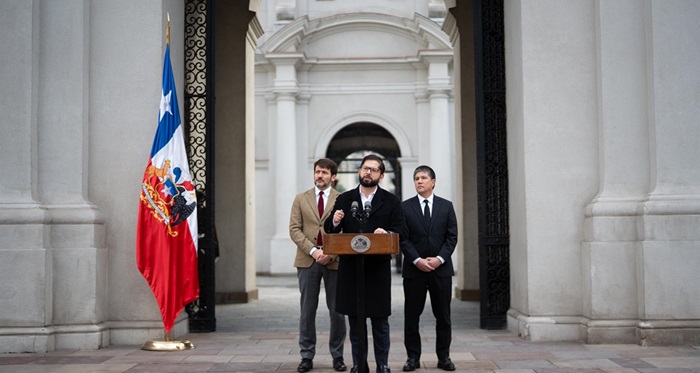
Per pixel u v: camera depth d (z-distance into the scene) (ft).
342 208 20.90
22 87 27.07
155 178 27.35
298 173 82.53
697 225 26.73
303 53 81.00
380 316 20.22
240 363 23.88
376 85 82.94
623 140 28.02
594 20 28.99
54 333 26.63
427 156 81.97
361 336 19.13
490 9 33.27
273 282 71.00
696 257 26.66
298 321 36.78
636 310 27.37
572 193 28.78
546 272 28.73
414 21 81.56
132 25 28.76
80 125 27.73
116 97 28.58
